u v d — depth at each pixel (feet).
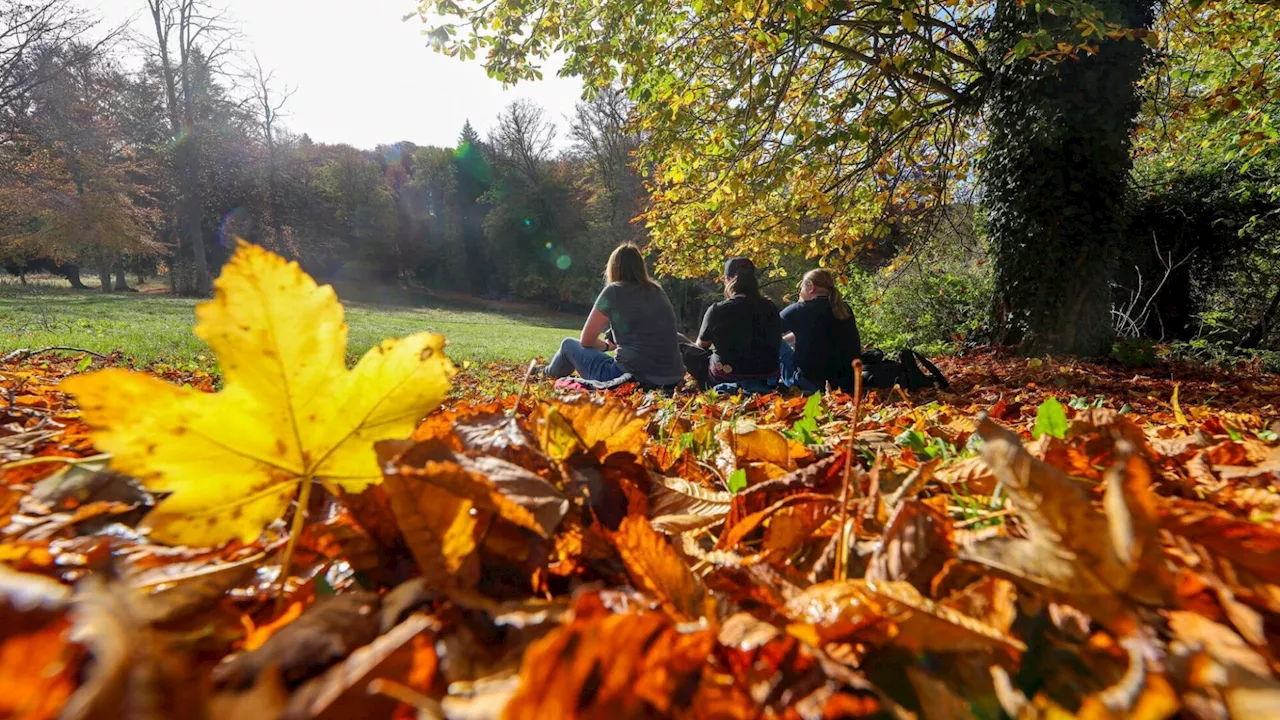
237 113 126.00
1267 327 34.53
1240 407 14.84
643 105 33.68
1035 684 1.32
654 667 1.10
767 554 2.04
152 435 1.53
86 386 1.45
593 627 0.98
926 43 30.01
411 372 1.75
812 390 19.39
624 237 135.03
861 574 1.79
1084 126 27.43
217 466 1.60
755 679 1.30
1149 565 1.29
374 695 1.09
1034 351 29.17
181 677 0.83
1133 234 40.01
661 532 2.24
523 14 29.55
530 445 2.26
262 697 0.92
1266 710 1.04
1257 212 36.73
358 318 92.07
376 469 1.73
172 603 1.42
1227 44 29.12
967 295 37.93
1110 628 1.32
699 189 34.58
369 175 186.29
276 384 1.63
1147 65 28.50
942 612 1.32
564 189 165.27
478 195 192.13
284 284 1.61
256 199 140.77
